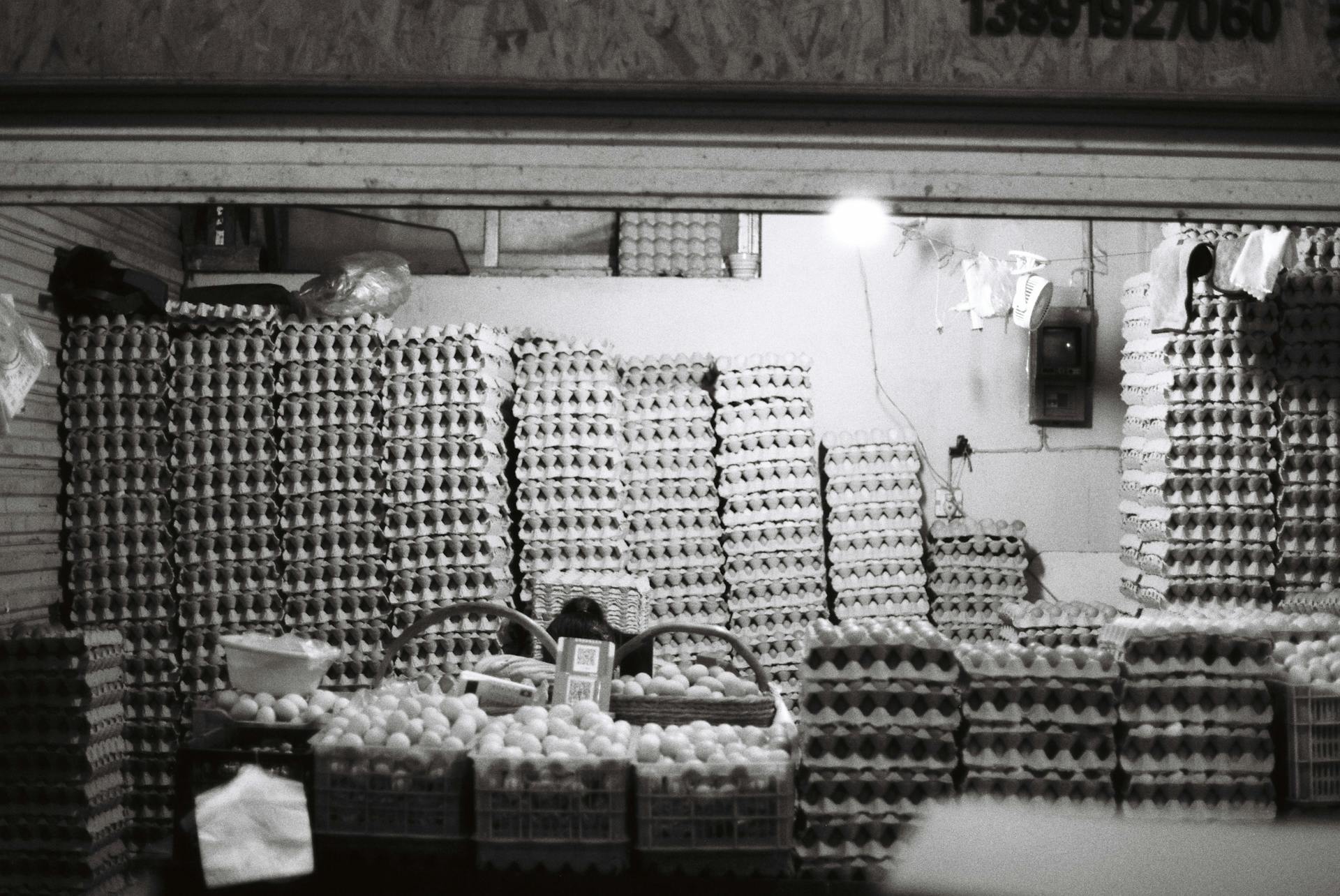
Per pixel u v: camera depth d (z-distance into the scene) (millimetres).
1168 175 4457
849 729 4633
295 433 9148
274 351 9148
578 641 5242
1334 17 4426
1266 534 9320
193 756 4434
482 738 4516
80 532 8867
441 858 4383
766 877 4387
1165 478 9367
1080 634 9430
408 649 9133
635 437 10391
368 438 9172
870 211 4461
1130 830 4785
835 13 4383
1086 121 4422
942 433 11133
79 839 7250
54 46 4355
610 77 4367
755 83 4375
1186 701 4902
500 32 4363
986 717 4758
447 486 9289
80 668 7125
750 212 4441
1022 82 4402
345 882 4395
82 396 8875
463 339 9266
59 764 7191
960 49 4395
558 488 9883
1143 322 10055
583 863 4332
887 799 4703
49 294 8641
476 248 11297
